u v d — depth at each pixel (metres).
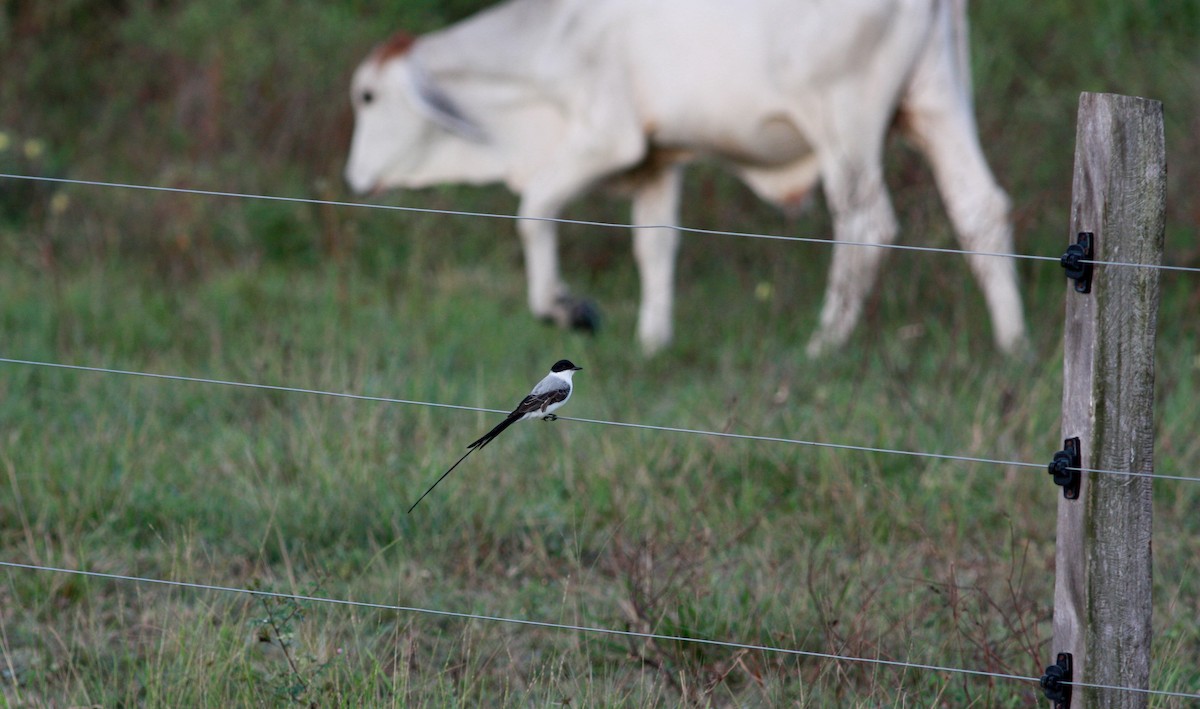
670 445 26.52
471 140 40.28
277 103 49.50
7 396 29.50
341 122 48.47
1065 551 14.88
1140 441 14.35
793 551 22.91
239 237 43.56
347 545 23.41
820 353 32.41
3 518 23.75
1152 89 44.41
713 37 35.75
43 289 37.91
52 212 43.12
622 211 46.06
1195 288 36.47
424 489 24.62
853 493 24.25
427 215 45.44
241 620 18.47
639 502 24.38
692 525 22.88
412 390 29.56
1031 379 28.81
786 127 36.00
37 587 21.14
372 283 40.72
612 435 27.34
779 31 35.16
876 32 34.28
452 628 20.56
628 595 20.31
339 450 25.80
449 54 39.56
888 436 26.75
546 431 27.94
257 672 18.39
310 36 52.00
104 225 42.72
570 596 21.25
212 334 33.84
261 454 25.67
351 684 17.33
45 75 53.25
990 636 19.88
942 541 22.86
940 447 26.41
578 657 18.81
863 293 34.66
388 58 40.16
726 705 18.56
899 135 37.97
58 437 26.83
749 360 33.75
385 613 20.70
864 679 18.14
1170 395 28.44
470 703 18.09
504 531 23.69
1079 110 14.43
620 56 36.94
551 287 38.09
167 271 40.50
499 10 39.31
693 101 36.12
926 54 34.84
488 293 41.19
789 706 17.72
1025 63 46.91
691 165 45.31
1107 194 14.14
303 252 44.22
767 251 42.34
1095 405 14.34
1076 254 14.36
